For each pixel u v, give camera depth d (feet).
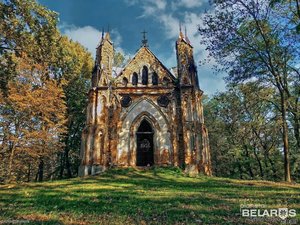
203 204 29.68
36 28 52.37
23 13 50.70
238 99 109.91
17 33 51.83
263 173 121.70
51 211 26.71
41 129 84.74
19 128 81.15
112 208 27.86
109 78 90.33
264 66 73.56
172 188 47.34
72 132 122.42
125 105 88.48
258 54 71.10
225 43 72.90
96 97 87.04
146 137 102.73
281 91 69.26
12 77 56.95
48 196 38.29
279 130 110.83
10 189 49.83
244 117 114.62
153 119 86.74
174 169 77.77
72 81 116.16
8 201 34.55
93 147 80.59
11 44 53.47
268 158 120.78
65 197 36.68
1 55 53.67
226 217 23.08
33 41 52.70
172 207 28.12
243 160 122.01
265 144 121.80
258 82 78.89
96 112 84.79
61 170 122.31
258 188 46.09
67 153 119.03
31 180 127.03
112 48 97.66
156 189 46.01
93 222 21.76
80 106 118.83
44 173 132.57
